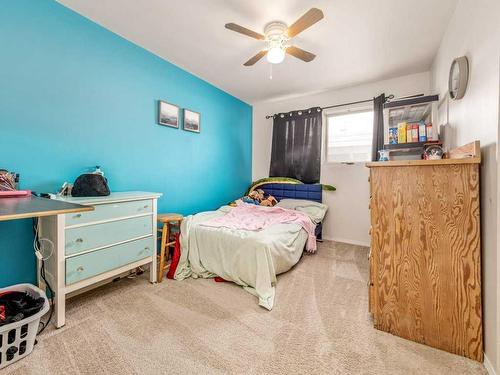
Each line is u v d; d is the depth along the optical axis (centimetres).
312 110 387
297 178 404
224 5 189
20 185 175
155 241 225
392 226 155
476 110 144
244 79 335
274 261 219
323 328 161
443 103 226
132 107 249
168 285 221
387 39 232
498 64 116
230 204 379
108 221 186
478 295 132
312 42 238
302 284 226
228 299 197
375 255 160
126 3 189
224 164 389
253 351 139
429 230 144
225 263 224
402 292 152
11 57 169
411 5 185
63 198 176
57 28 191
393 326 154
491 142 123
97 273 179
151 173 273
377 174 159
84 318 168
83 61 208
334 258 297
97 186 194
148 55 262
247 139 448
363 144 362
